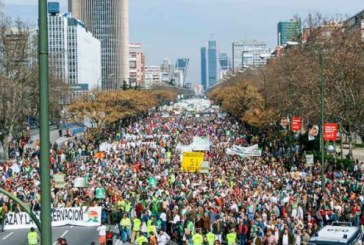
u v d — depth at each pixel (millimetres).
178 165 67500
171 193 47594
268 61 163625
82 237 43188
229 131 123062
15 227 46500
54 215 47562
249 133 118188
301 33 110438
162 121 174500
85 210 47438
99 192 48125
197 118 198375
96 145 96875
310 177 55344
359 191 48906
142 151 82750
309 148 78688
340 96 68312
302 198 43562
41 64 13031
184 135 116188
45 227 13039
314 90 71375
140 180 56219
